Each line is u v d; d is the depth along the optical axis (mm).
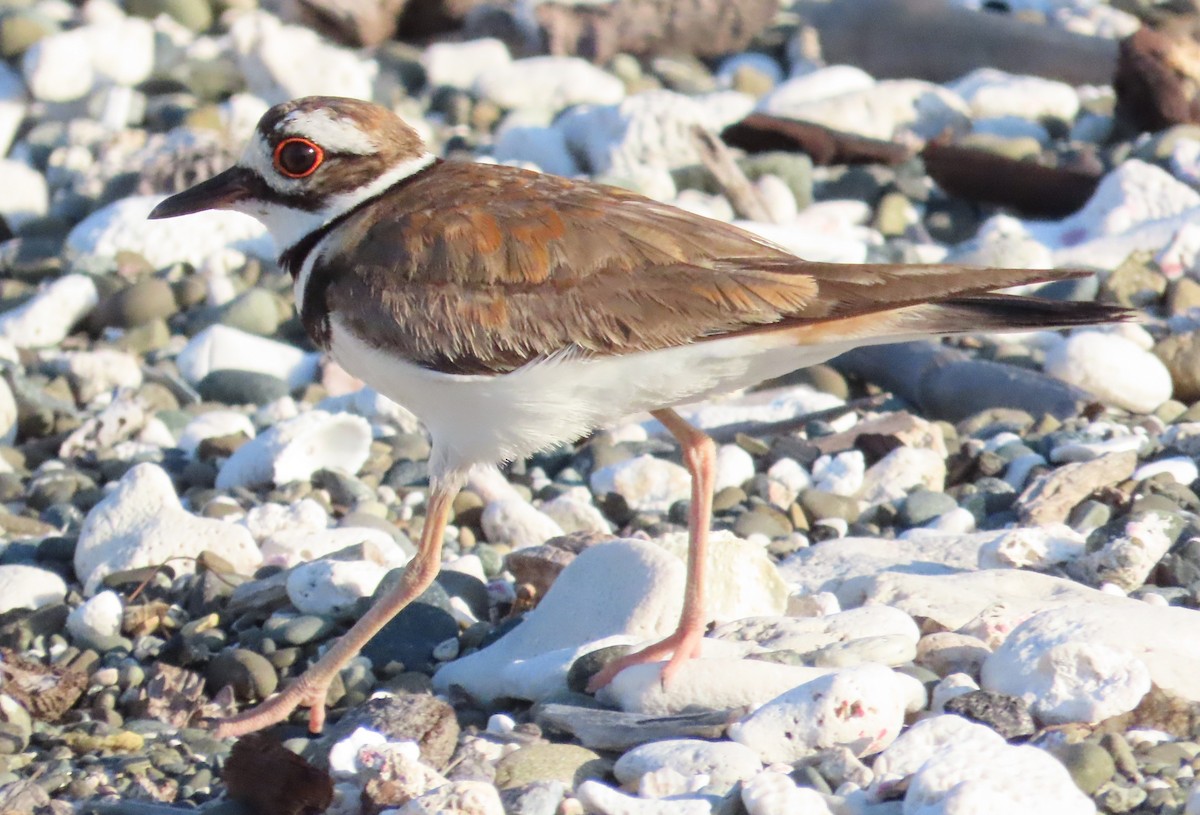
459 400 8859
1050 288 15359
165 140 19250
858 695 7891
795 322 8508
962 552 10508
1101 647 8109
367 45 23391
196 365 14828
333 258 9070
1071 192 17922
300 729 9117
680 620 8852
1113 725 7992
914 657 8750
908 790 7129
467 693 9219
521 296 8672
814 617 9125
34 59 21188
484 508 11844
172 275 16812
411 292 8781
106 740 8750
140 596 10555
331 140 9156
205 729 9094
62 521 12117
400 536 11461
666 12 22969
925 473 12031
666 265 8648
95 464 13258
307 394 14492
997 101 20266
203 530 10984
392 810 7578
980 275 8500
